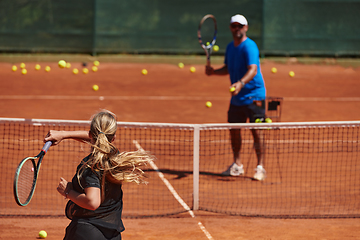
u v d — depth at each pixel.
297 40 84.06
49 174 27.02
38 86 64.56
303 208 22.62
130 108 51.22
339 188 25.84
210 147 34.16
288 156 32.41
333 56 85.00
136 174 12.31
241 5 82.50
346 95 62.81
